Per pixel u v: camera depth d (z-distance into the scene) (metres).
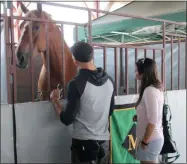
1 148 2.00
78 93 1.98
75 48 2.04
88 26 2.54
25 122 2.12
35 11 2.35
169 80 4.15
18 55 2.23
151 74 2.27
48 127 2.27
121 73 4.04
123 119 2.81
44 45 2.40
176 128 3.48
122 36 5.41
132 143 2.89
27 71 3.07
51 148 2.30
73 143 2.13
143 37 5.43
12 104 2.04
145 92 2.23
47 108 2.25
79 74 2.04
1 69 2.00
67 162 2.42
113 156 2.71
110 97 2.16
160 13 4.60
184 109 3.59
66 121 2.03
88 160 2.06
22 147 2.11
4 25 1.98
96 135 2.07
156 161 2.34
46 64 2.37
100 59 4.74
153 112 2.17
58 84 2.51
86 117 2.06
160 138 2.29
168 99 3.35
